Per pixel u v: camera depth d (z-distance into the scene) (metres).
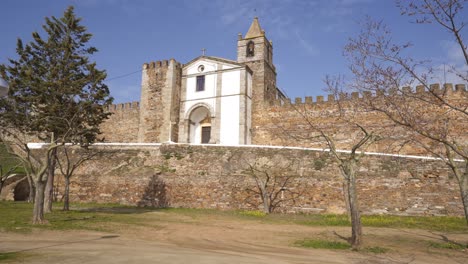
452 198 21.53
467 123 28.70
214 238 13.39
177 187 26.97
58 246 10.24
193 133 39.34
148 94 40.91
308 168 25.55
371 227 17.19
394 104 12.27
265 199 24.11
